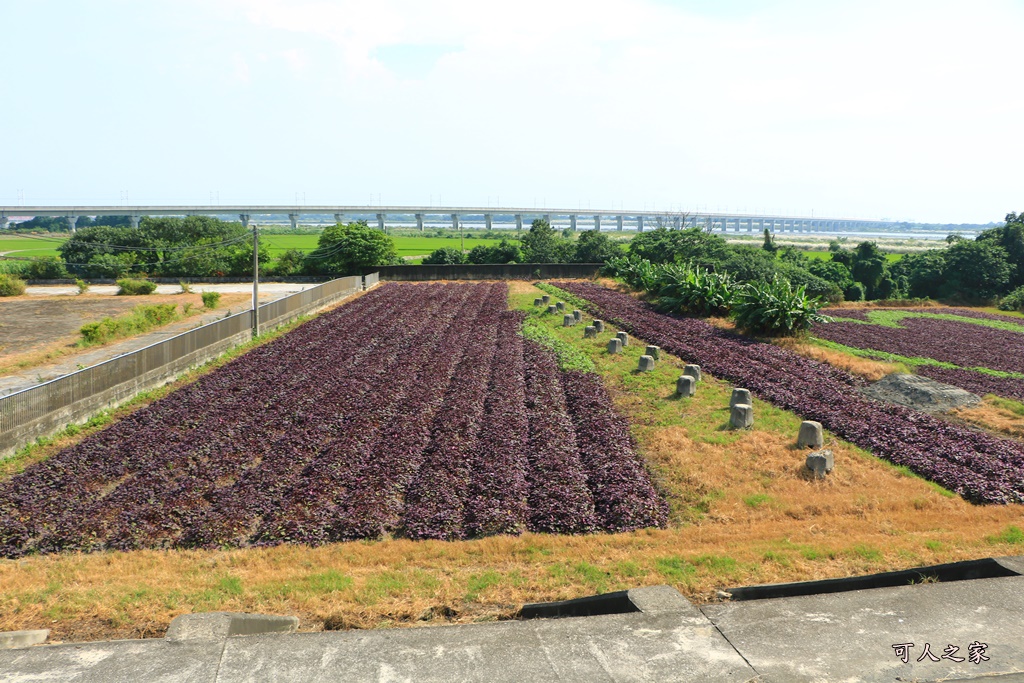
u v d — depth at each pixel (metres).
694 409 26.58
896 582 11.31
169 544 16.14
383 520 17.06
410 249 134.00
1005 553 13.06
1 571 14.21
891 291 75.19
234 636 8.77
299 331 45.53
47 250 119.31
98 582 13.13
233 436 23.58
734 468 20.58
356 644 8.52
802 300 42.09
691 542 15.26
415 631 8.85
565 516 17.14
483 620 11.11
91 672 7.90
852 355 39.19
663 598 9.72
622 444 22.33
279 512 17.38
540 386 29.94
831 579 11.37
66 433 24.95
